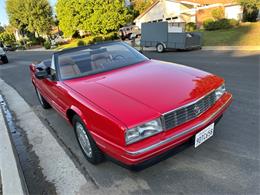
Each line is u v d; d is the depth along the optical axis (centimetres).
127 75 338
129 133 234
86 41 3388
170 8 2983
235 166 288
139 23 3453
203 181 270
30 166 349
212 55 1168
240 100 492
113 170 311
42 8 5019
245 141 337
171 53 1473
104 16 3516
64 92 336
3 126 484
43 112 568
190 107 263
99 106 266
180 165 301
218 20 2364
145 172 297
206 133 282
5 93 823
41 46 4966
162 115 244
